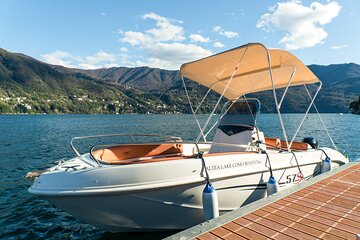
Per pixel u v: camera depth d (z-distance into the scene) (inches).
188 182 180.9
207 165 191.6
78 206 175.0
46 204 310.8
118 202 174.2
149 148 235.5
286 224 140.4
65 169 182.4
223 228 135.6
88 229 248.2
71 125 1900.8
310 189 198.5
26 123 2146.9
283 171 237.5
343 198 179.5
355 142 830.5
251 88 298.5
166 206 184.9
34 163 546.0
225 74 266.5
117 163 180.5
